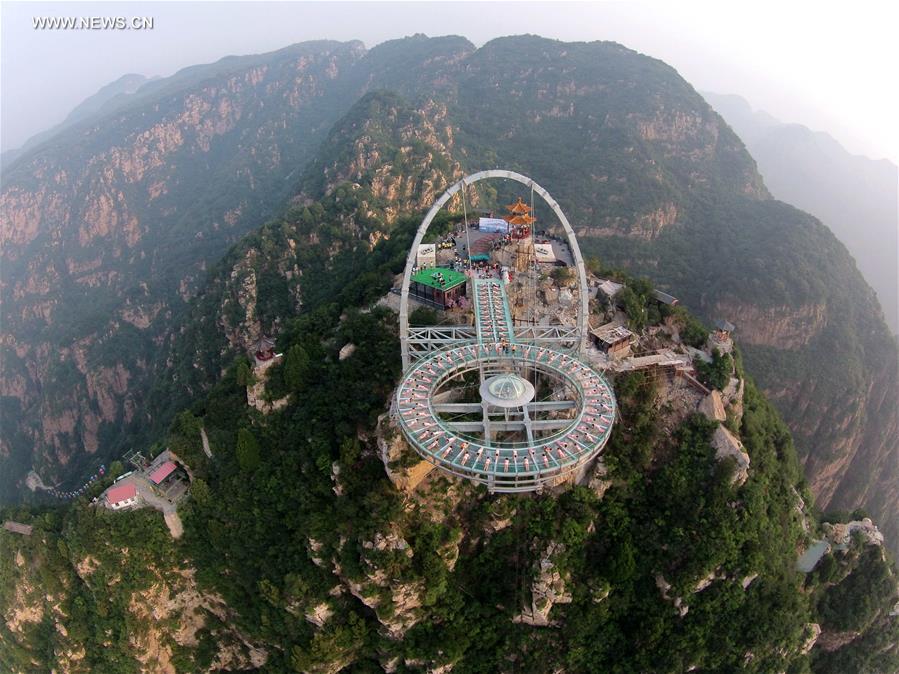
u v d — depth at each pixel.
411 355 114.25
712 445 107.06
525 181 115.75
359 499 102.62
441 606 101.75
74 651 113.25
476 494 103.81
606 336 116.69
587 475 105.62
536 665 101.25
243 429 114.44
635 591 104.12
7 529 117.50
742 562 102.69
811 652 122.06
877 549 125.06
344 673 110.81
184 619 118.44
